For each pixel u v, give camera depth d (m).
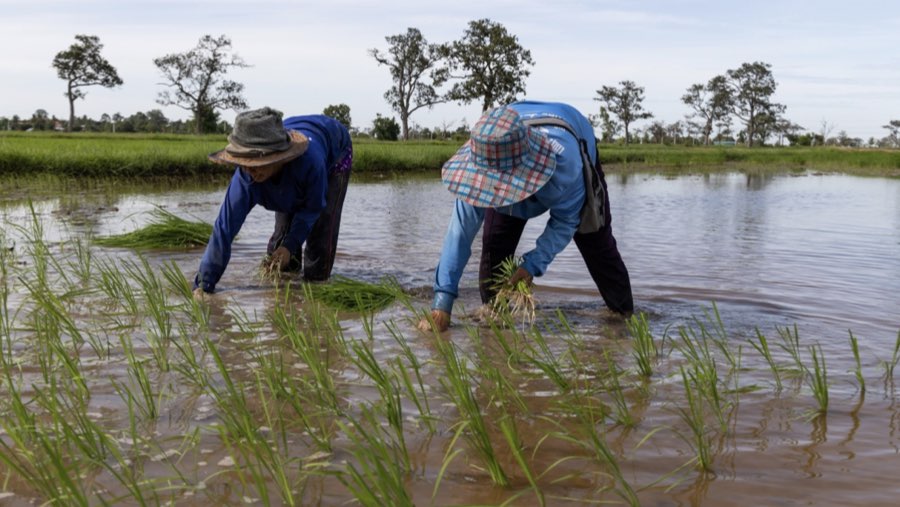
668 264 6.55
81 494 2.22
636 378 3.47
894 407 3.10
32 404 2.98
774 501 2.28
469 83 74.00
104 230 7.92
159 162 16.89
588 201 3.96
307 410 3.00
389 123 71.25
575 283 5.64
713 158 40.97
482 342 4.02
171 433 2.75
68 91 96.88
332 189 5.45
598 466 2.53
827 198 14.77
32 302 4.60
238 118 4.61
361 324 4.35
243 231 8.15
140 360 3.55
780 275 6.09
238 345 3.85
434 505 2.24
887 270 6.36
